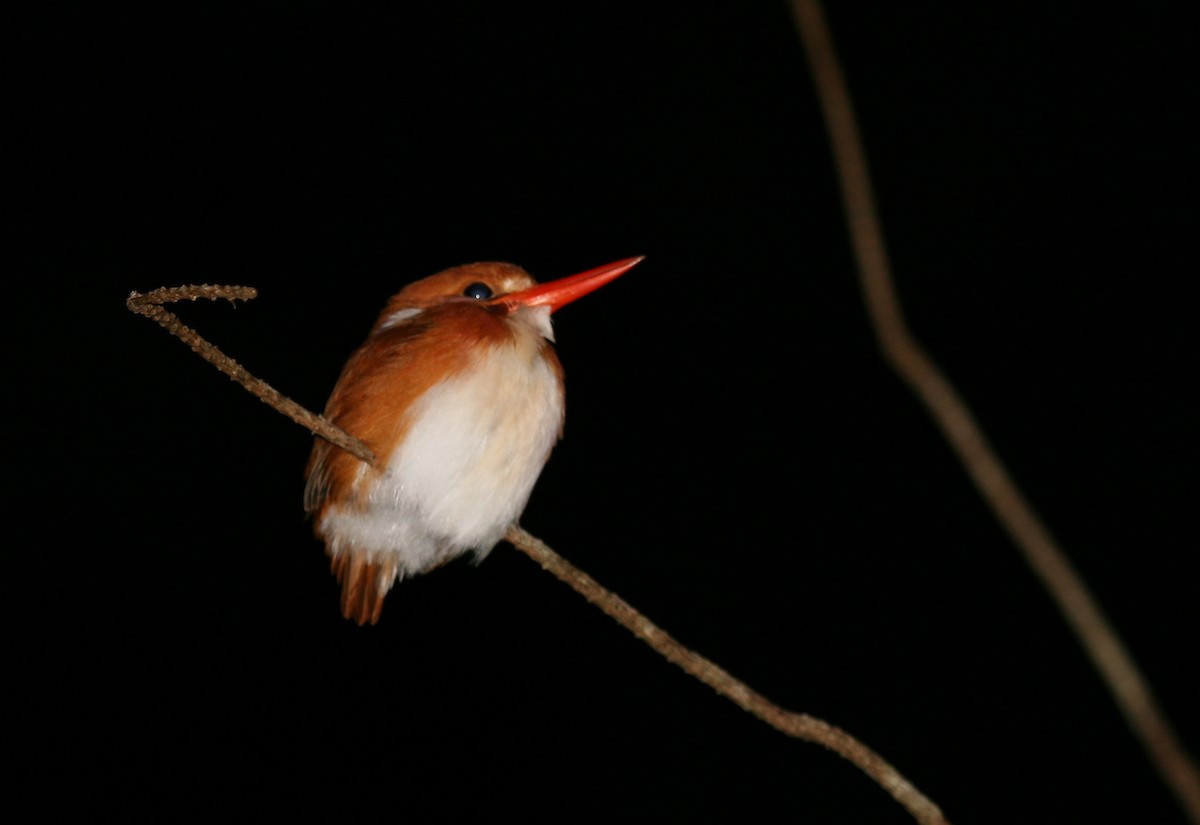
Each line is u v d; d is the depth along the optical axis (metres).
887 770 4.11
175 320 4.12
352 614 5.56
